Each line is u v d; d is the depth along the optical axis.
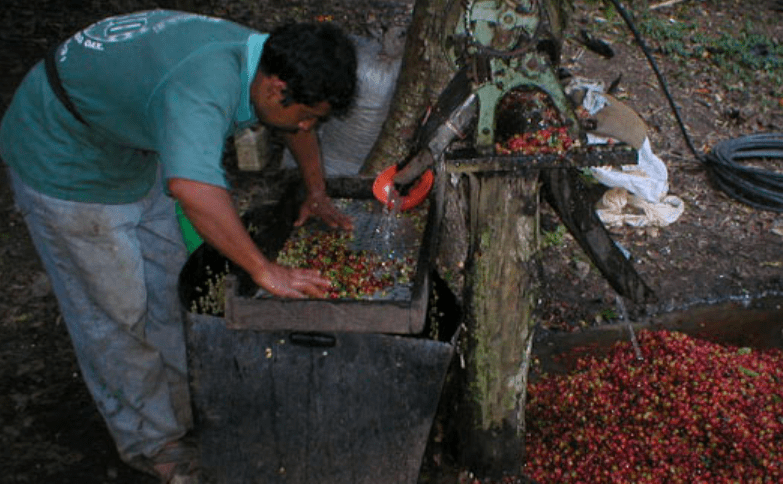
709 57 7.17
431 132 2.48
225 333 2.52
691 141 5.81
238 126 2.37
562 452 3.14
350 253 3.02
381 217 3.25
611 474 2.98
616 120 4.14
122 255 2.60
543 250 4.54
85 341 2.77
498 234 2.62
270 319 2.42
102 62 2.30
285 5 7.70
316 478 2.78
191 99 2.13
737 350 3.76
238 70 2.23
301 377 2.57
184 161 2.09
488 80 2.39
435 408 2.56
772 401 3.30
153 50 2.25
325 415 2.63
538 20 2.32
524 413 3.05
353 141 4.28
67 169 2.46
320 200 3.14
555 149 2.49
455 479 3.05
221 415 2.69
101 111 2.33
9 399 3.40
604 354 3.80
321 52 2.12
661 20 7.91
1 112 5.50
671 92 6.52
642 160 4.69
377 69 4.16
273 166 5.12
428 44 3.54
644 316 4.11
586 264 4.43
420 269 2.60
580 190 2.72
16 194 2.63
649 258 4.55
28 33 6.68
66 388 3.49
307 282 2.36
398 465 2.70
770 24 8.08
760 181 5.18
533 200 2.60
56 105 2.39
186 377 3.05
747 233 4.83
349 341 2.47
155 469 3.04
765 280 4.41
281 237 3.06
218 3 7.59
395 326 2.40
